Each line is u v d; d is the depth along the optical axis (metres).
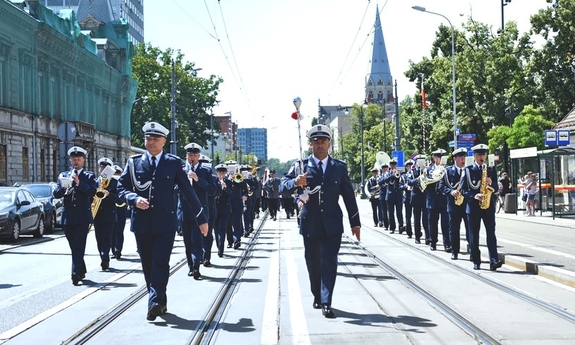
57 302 10.19
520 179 36.97
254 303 9.66
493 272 12.44
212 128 81.56
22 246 20.61
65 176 11.97
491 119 50.81
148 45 80.44
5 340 7.64
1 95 43.12
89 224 12.12
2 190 22.98
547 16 47.38
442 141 55.22
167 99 77.38
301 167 8.79
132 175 8.72
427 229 17.92
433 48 59.62
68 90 55.34
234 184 18.38
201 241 12.47
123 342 7.44
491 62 49.00
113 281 12.25
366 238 20.25
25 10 49.00
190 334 7.74
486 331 7.50
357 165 112.81
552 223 26.33
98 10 71.94
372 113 117.31
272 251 17.19
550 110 49.00
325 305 8.47
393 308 9.02
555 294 9.98
